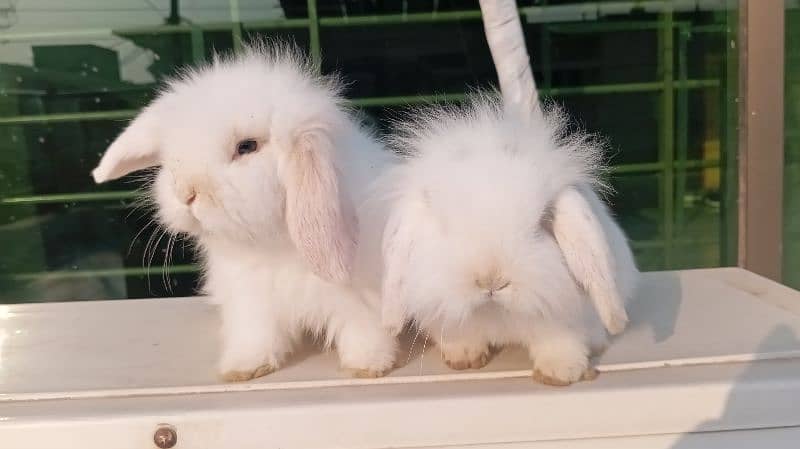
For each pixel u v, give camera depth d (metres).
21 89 1.01
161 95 0.49
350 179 0.46
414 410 0.41
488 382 0.43
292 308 0.47
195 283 1.01
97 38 1.00
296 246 0.43
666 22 1.01
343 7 0.99
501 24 0.52
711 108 1.00
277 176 0.43
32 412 0.41
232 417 0.40
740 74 0.90
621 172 1.04
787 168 0.92
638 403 0.41
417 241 0.43
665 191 1.05
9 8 0.98
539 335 0.44
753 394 0.41
